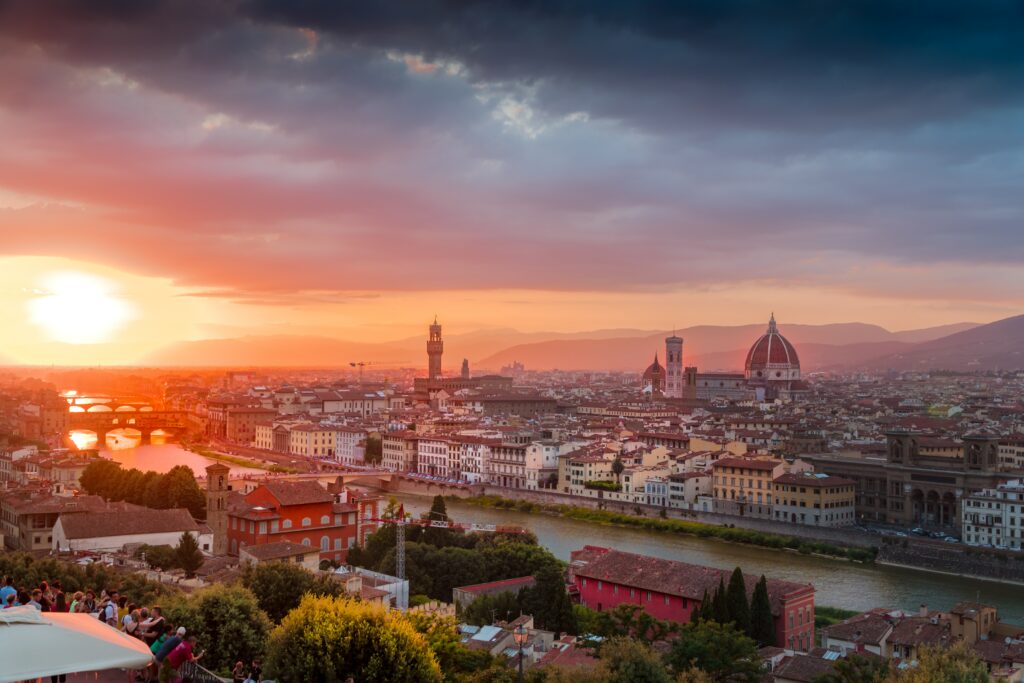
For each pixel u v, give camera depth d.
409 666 129.75
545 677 153.00
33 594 92.00
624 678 147.12
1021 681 175.50
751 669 170.25
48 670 57.00
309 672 126.06
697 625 188.12
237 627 145.12
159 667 78.12
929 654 151.12
